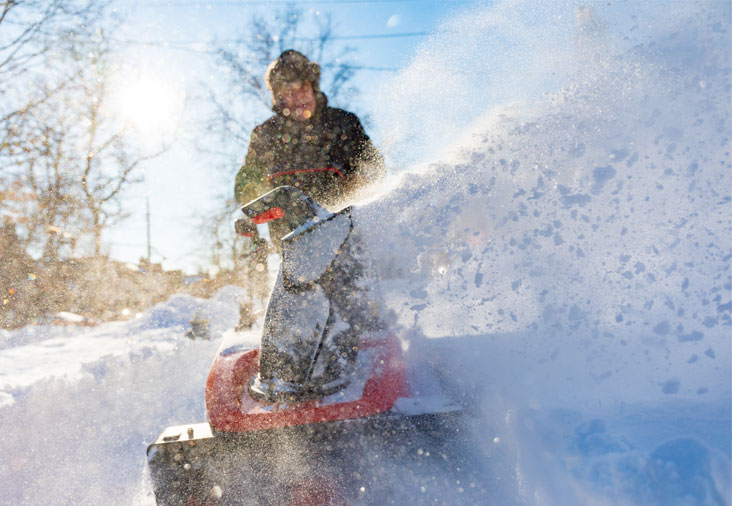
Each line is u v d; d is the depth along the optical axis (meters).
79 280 10.88
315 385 2.13
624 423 1.65
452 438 1.90
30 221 10.56
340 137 2.84
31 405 3.55
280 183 2.76
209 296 14.17
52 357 5.44
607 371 1.89
